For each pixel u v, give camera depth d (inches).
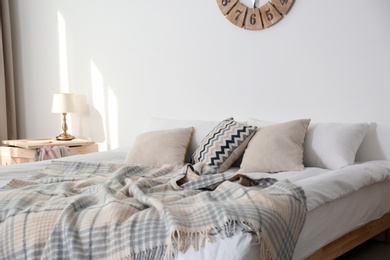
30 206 80.6
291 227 76.6
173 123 153.2
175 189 96.3
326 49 131.5
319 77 133.3
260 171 118.3
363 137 124.2
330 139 120.3
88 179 105.2
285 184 86.4
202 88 159.2
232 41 150.5
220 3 151.0
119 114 184.7
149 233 70.4
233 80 151.3
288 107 139.9
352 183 100.6
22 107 222.7
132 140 181.2
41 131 216.2
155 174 111.8
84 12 192.5
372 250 119.7
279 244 72.8
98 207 79.2
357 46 126.2
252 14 144.1
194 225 70.3
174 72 166.2
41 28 209.9
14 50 221.9
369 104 125.2
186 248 67.7
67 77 201.9
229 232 67.4
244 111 149.5
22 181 101.9
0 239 75.6
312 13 133.3
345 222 99.4
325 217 92.0
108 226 73.5
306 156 122.1
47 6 206.2
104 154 148.7
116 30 182.4
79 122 199.5
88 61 193.3
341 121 130.3
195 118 161.8
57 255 71.8
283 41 139.4
